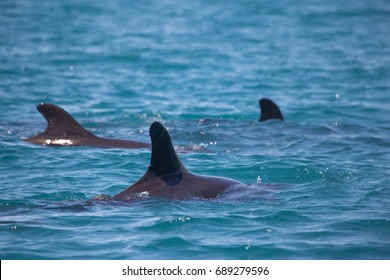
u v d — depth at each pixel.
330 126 57.44
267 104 60.28
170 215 33.09
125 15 170.62
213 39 128.12
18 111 67.44
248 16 170.62
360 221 32.62
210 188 36.25
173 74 92.06
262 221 32.69
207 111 69.81
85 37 127.62
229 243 30.23
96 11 178.62
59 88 80.50
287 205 35.00
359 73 92.81
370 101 73.44
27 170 43.81
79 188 39.88
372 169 43.38
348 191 37.88
